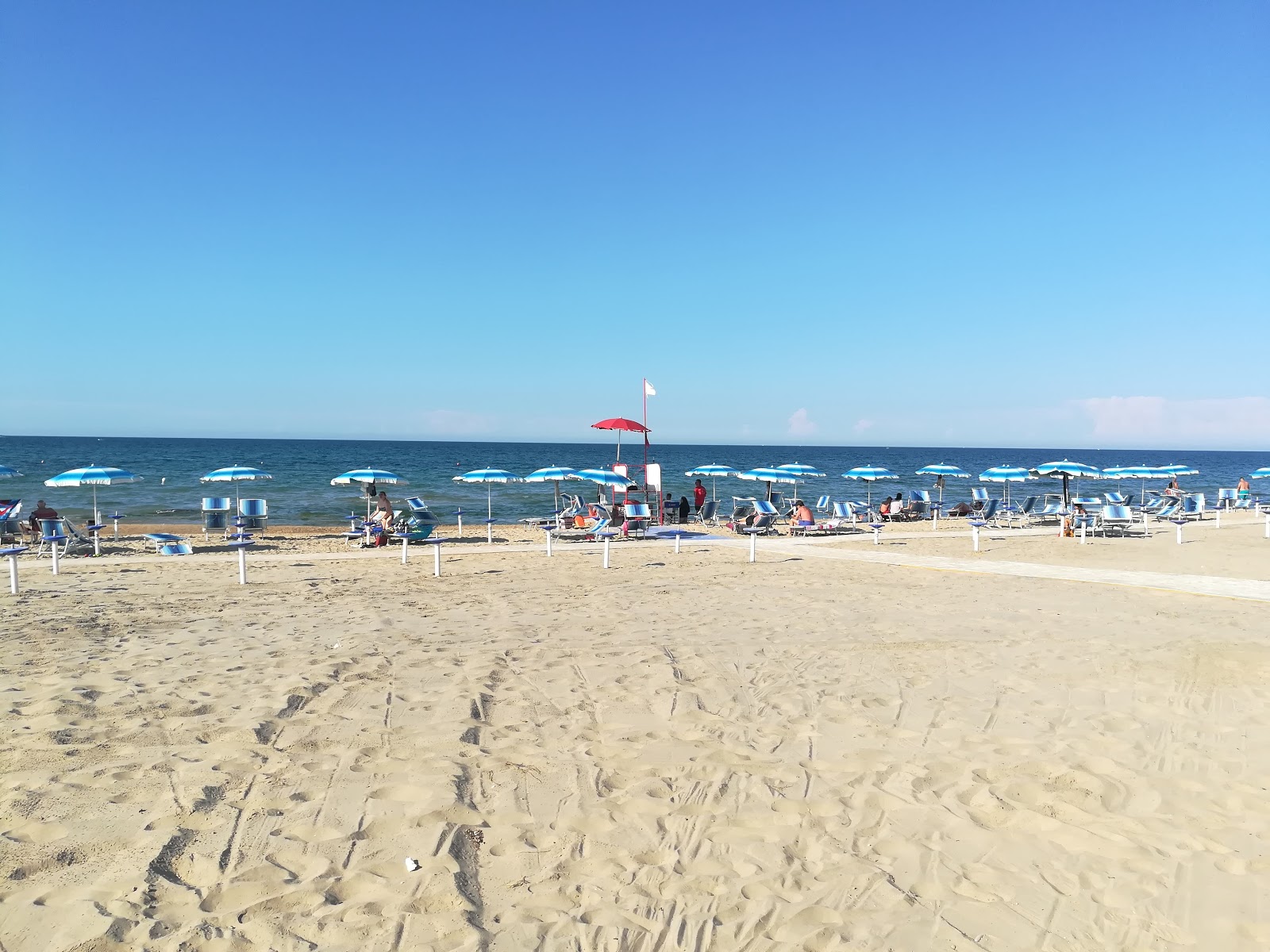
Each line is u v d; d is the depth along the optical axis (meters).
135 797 4.24
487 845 3.85
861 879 3.57
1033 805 4.34
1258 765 4.91
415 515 20.80
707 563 15.07
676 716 5.77
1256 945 3.08
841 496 42.59
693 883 3.54
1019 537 20.66
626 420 24.69
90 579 12.74
